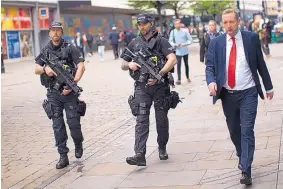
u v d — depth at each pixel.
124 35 31.55
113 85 15.20
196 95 11.47
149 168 6.02
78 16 42.25
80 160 6.78
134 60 5.97
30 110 11.40
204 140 7.08
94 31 45.25
